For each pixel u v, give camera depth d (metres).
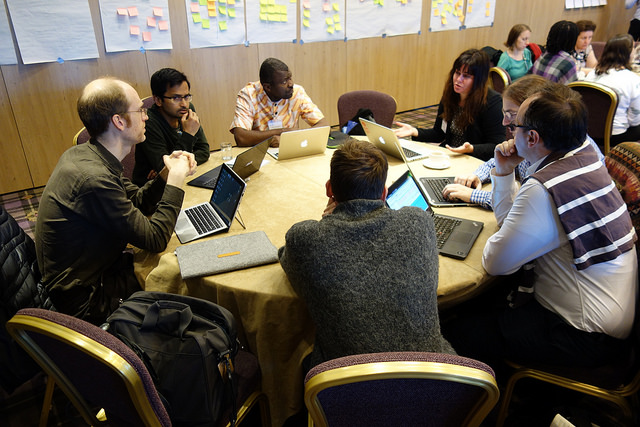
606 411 1.61
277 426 1.44
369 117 2.61
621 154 1.62
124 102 1.53
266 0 4.28
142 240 1.46
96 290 1.55
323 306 1.06
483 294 1.71
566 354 1.28
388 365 0.78
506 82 3.77
